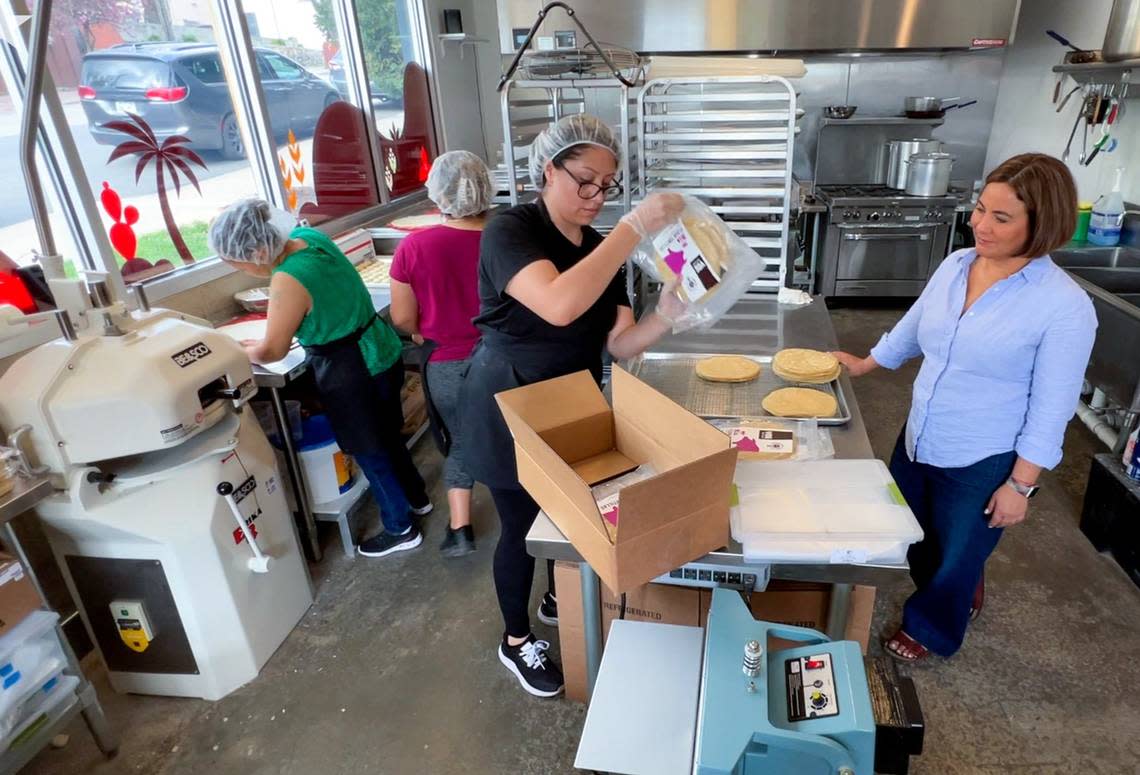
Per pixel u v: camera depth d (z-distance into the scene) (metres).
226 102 2.76
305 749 1.78
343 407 2.19
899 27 4.34
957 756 1.67
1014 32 4.27
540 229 1.45
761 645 1.14
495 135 5.05
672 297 1.48
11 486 1.43
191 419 1.64
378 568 2.44
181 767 1.74
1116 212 3.33
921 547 1.85
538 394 1.38
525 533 1.70
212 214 2.73
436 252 2.08
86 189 2.14
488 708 1.87
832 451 1.46
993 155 4.76
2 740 1.45
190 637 1.84
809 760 1.01
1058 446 1.47
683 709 1.24
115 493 1.66
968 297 1.52
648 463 1.40
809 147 5.01
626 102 2.51
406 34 4.01
